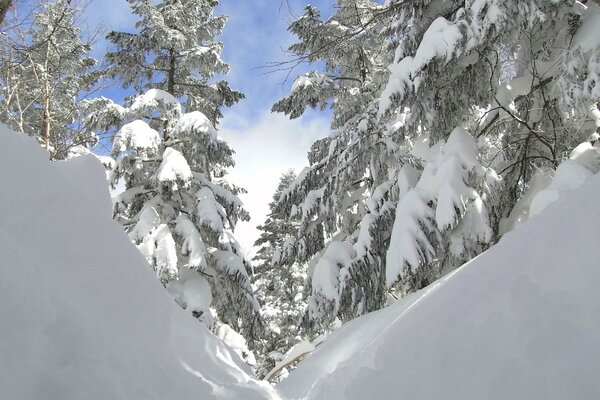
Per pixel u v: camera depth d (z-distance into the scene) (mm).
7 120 11859
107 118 11656
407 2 7316
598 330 2297
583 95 5758
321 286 8758
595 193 3395
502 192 7344
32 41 11914
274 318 24797
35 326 1939
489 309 2803
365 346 4074
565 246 2967
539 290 2711
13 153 2895
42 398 1769
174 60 13352
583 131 7027
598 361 2152
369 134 9203
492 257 3426
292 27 10523
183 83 13477
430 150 8750
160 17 12328
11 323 1865
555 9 6305
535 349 2357
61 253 2670
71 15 11969
